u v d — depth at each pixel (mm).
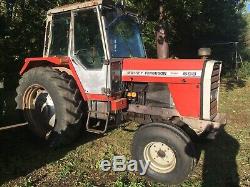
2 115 6746
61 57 5480
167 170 4441
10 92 8836
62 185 4324
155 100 5117
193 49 15609
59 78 5375
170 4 9141
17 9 8672
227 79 15156
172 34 12969
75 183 4379
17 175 4562
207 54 4832
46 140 5555
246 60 18312
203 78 4582
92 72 5160
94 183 4398
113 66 5055
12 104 7957
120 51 5301
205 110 4637
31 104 5867
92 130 5180
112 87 5062
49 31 5750
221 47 16891
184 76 4723
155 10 9578
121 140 6000
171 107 4996
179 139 4277
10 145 5676
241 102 9906
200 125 4688
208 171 4793
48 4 8875
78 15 5262
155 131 4441
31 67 6094
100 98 5148
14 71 9023
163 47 9648
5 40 8367
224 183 4434
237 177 4605
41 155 5281
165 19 9586
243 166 4969
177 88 4812
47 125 5793
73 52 5359
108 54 4973
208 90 4570
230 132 6656
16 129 6270
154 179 4484
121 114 5344
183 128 4809
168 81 4855
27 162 5000
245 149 5668
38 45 9109
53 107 5711
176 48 15141
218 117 4984
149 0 9133
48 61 5766
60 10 5441
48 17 5727
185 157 4242
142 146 4582
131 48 5555
